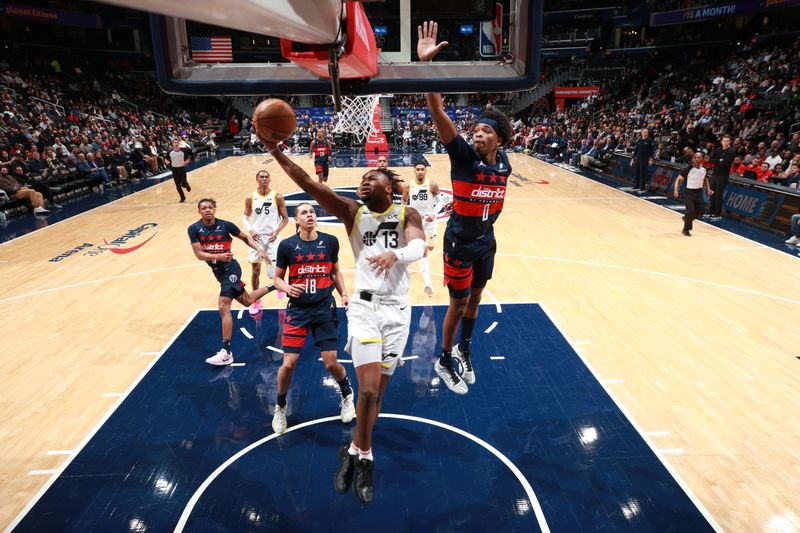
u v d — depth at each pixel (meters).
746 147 15.24
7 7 25.48
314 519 3.83
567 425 4.91
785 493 4.04
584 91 33.62
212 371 5.95
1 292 8.31
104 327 7.06
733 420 4.95
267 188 7.63
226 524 3.79
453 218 3.46
